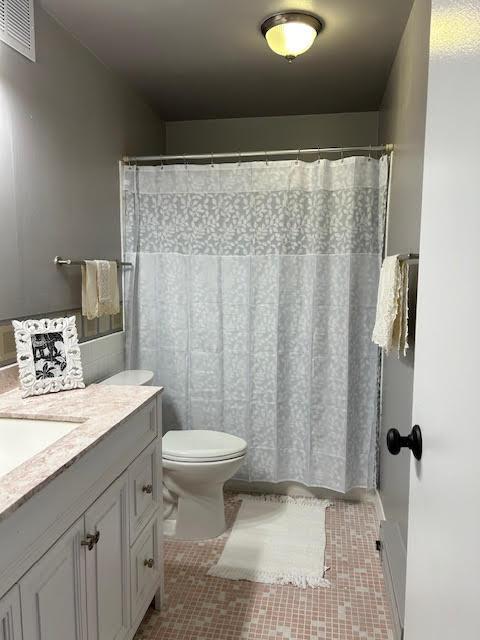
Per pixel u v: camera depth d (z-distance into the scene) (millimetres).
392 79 2602
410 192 1908
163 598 1858
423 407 962
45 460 1127
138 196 2734
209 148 3596
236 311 2709
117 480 1440
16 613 954
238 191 2627
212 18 2104
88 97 2375
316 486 2723
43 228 1997
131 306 2781
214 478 2236
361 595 1922
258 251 2631
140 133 3059
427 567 893
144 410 1663
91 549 1257
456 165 771
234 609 1844
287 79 2801
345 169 2486
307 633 1724
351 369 2574
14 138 1806
